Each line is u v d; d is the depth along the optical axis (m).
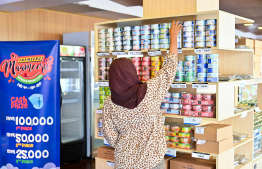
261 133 4.51
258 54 4.55
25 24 6.59
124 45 3.56
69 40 6.85
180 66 3.27
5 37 6.27
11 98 3.51
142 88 2.52
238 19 3.56
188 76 3.23
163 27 3.32
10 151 3.54
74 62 6.44
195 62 3.27
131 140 2.54
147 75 3.45
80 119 6.51
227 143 3.28
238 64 4.03
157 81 2.63
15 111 3.50
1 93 3.55
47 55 3.40
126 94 2.48
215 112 3.14
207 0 3.55
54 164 3.45
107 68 3.74
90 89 6.51
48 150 3.45
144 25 3.42
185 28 3.21
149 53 3.38
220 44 3.10
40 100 3.43
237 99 4.48
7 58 3.51
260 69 4.62
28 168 3.49
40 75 3.42
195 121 3.20
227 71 4.12
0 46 3.55
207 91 3.72
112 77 2.54
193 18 3.35
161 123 2.65
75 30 7.64
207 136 3.15
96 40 3.79
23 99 3.47
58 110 3.44
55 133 3.44
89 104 6.53
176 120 3.82
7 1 5.33
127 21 3.58
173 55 2.84
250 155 4.10
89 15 7.90
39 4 5.45
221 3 6.45
